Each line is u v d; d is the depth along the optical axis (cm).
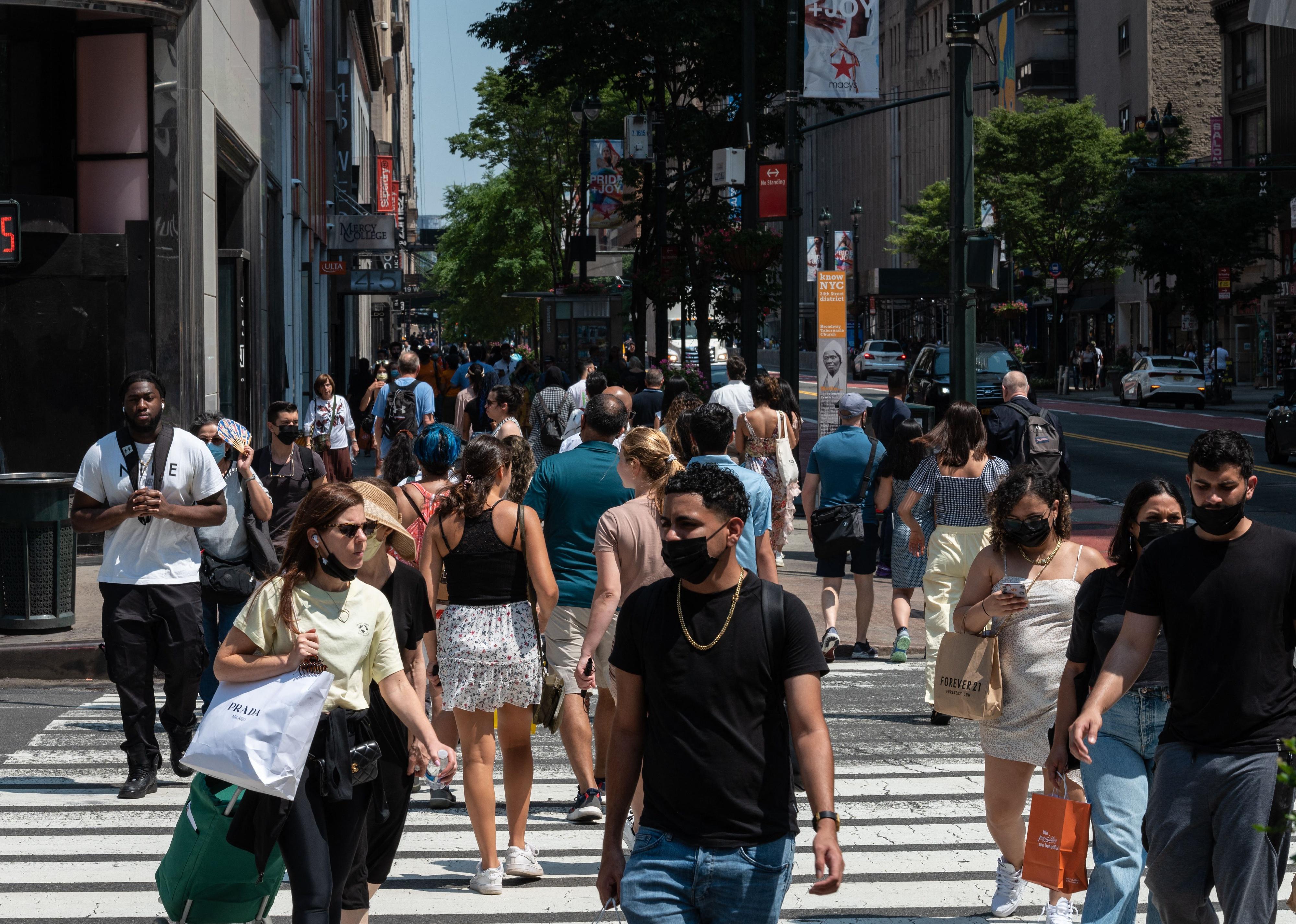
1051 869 1367
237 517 2270
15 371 4500
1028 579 1658
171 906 1358
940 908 1709
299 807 1298
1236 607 1262
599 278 13112
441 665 1766
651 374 5069
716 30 8975
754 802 1096
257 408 6078
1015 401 3619
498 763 2428
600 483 2022
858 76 5772
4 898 1734
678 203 9612
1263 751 1259
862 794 2211
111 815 2092
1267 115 16912
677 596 1123
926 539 2681
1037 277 17300
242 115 5809
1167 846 1290
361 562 1330
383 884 1792
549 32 9456
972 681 1642
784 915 1681
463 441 5784
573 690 2039
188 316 4594
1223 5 17800
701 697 1098
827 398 4950
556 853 1920
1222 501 1255
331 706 1325
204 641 2262
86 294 4516
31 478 3209
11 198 3816
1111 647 1393
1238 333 17262
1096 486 7050
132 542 2153
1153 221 14700
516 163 15675
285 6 6925
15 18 4478
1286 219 15662
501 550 1758
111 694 2962
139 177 4622
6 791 2220
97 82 4594
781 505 3334
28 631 3206
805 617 1123
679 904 1092
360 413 7106
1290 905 1258
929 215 19562
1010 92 4916
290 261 7575
